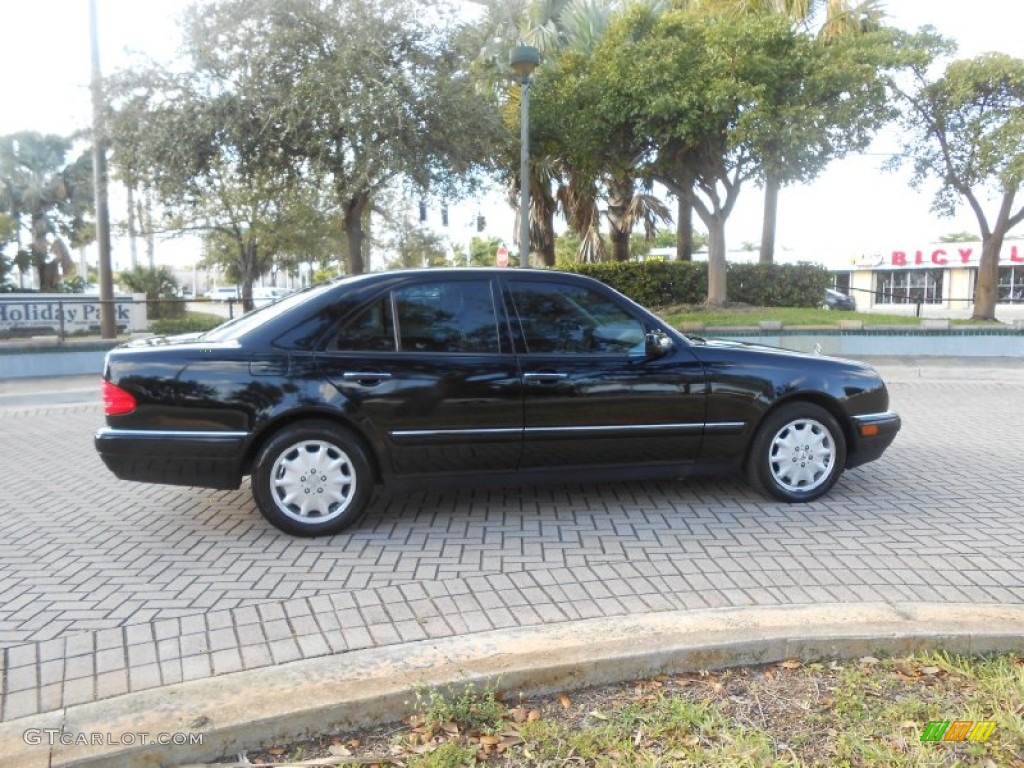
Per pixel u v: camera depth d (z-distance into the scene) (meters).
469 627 3.65
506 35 18.33
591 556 4.63
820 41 17.45
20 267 36.62
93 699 3.07
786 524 5.23
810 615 3.61
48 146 36.56
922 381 13.34
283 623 3.73
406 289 5.19
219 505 5.89
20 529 5.33
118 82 14.34
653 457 5.47
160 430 4.85
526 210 12.81
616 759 2.71
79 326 17.11
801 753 2.74
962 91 16.42
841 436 5.72
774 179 16.05
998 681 3.11
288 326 5.03
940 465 6.95
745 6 19.59
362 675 3.11
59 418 10.35
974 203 18.17
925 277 40.50
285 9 13.81
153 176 14.91
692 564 4.47
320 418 5.04
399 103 13.53
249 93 13.92
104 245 16.59
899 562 4.47
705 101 14.93
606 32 17.34
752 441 5.65
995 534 4.98
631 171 17.59
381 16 14.20
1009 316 32.50
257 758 2.77
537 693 3.12
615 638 3.38
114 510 5.78
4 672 3.29
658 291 20.77
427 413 5.04
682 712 2.93
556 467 5.32
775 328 16.27
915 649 3.37
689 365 5.43
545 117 16.53
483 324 5.22
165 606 3.96
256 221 24.09
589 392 5.24
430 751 2.76
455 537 5.03
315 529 5.02
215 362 4.88
